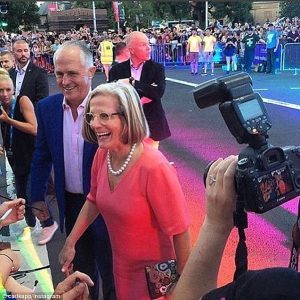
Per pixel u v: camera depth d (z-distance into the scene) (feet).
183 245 6.25
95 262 8.84
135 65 15.81
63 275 10.88
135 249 6.37
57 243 12.64
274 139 25.66
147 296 6.45
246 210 3.37
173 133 28.12
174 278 6.35
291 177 3.39
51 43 77.36
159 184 6.05
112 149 6.27
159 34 84.23
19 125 12.76
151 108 15.84
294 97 40.40
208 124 30.58
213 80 3.72
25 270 11.07
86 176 8.21
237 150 23.81
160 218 6.13
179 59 77.77
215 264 3.60
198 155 22.97
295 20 79.25
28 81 13.61
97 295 9.01
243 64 64.18
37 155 9.23
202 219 14.47
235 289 2.91
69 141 8.29
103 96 6.22
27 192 13.16
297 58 63.57
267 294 2.67
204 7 103.60
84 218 7.62
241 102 3.51
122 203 6.26
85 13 142.20
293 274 2.76
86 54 8.00
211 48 63.46
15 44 13.87
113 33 91.81
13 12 115.96
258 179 3.26
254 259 11.82
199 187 17.74
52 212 14.53
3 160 21.04
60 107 8.36
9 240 12.59
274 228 13.62
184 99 41.22
